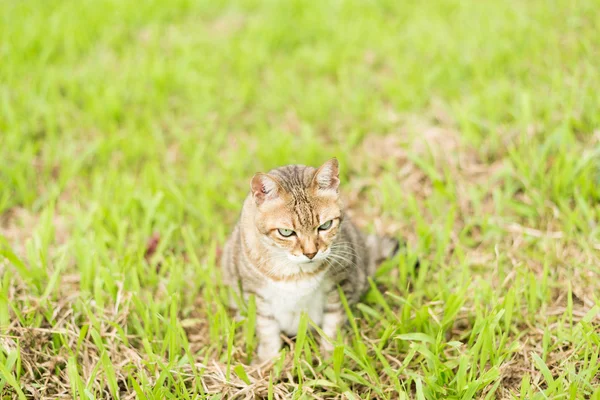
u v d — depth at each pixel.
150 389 3.39
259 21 7.83
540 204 4.59
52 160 5.52
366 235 4.55
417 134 5.57
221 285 4.30
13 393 3.48
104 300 4.10
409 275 4.38
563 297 4.05
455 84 6.15
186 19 8.22
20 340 3.67
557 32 6.55
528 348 3.67
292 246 3.64
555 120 5.21
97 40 7.54
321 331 3.61
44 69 6.74
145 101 6.38
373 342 3.82
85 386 3.41
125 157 5.58
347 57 7.03
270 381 3.40
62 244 4.76
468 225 4.60
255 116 6.25
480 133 5.47
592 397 3.07
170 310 4.02
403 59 6.78
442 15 7.60
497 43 6.46
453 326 3.95
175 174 5.44
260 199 3.67
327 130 6.04
